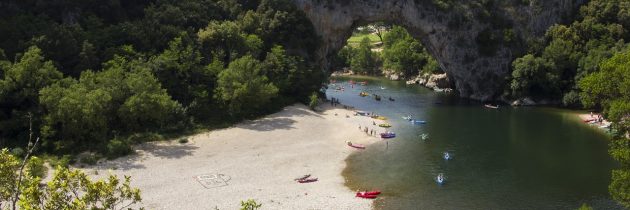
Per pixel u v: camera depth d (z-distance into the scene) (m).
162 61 102.50
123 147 79.31
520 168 79.06
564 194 68.44
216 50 117.56
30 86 84.38
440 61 153.88
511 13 147.38
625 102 58.91
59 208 25.23
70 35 100.31
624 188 49.97
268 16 134.12
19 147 77.94
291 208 62.53
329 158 82.62
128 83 90.25
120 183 67.12
